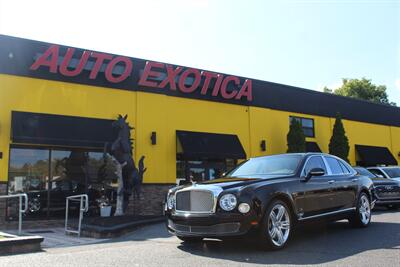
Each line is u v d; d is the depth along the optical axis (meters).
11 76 15.02
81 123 16.02
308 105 24.11
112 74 17.05
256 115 21.50
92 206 16.22
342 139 23.36
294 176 8.44
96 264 6.88
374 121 27.86
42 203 15.18
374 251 7.38
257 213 7.32
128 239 10.31
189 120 19.12
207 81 19.64
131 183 14.69
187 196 7.82
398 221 11.64
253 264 6.54
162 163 18.00
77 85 16.30
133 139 16.72
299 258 6.91
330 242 8.34
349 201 9.82
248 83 21.05
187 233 7.74
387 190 15.98
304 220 8.30
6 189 14.44
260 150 21.36
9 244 8.20
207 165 19.66
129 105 17.47
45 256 7.77
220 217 7.33
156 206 17.55
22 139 14.45
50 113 15.60
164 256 7.41
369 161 25.92
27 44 15.40
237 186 7.60
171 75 18.53
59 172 15.71
